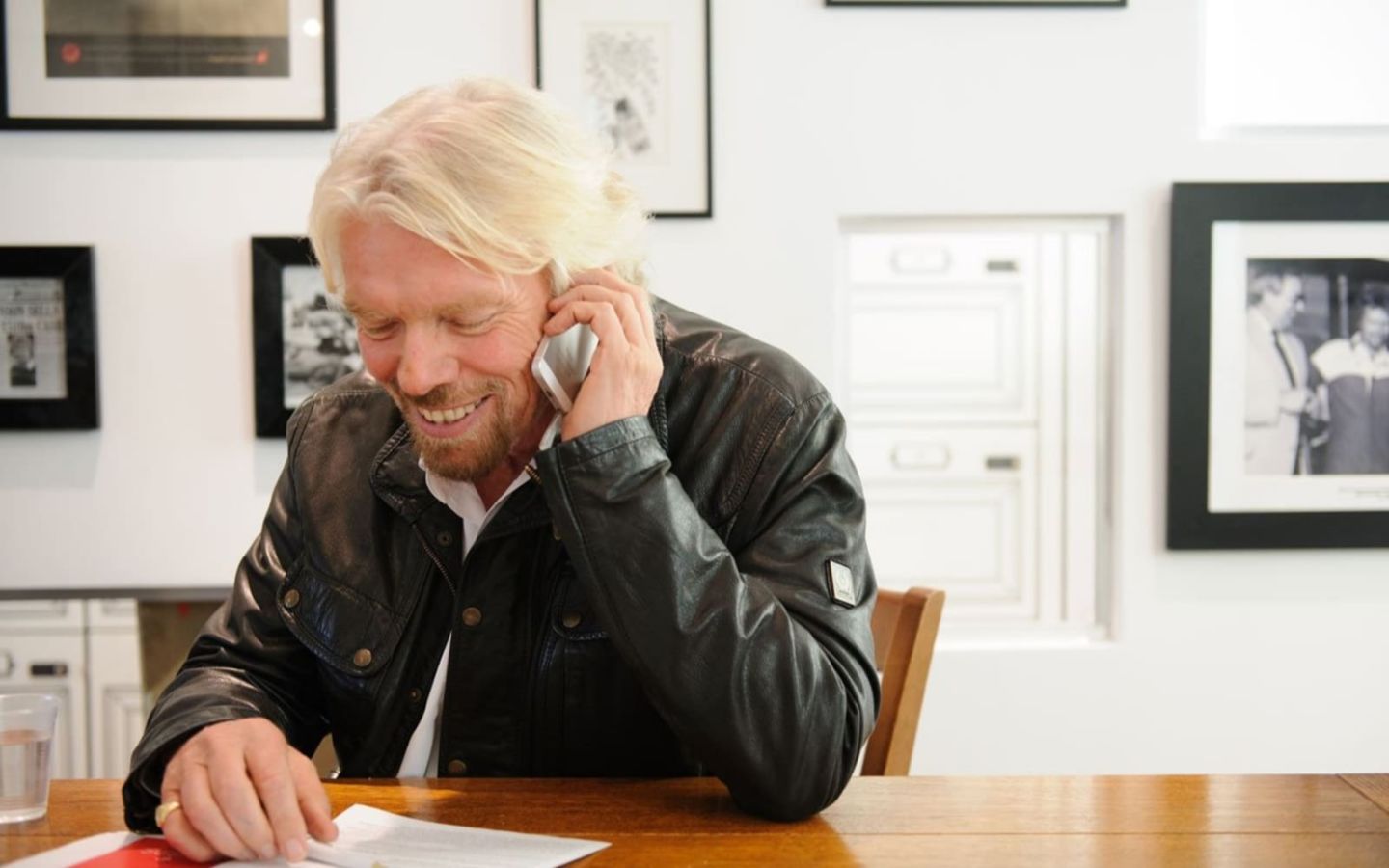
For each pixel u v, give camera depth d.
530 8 2.34
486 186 0.96
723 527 1.14
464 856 0.89
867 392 2.52
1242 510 2.39
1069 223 2.43
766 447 1.14
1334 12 2.43
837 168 2.37
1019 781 1.11
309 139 2.34
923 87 2.37
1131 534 2.41
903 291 2.50
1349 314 2.40
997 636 2.51
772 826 0.98
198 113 2.31
